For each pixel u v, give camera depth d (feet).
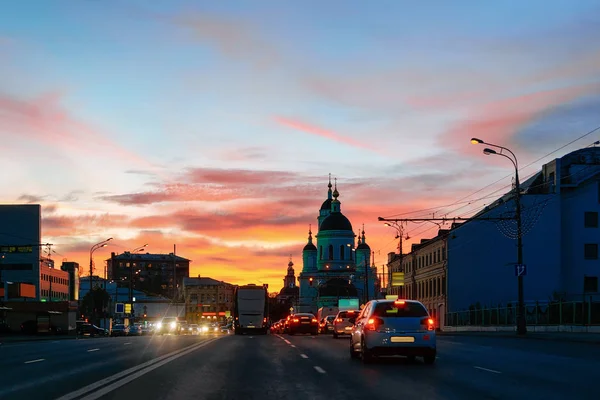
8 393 45.11
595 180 229.66
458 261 257.55
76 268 470.80
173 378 54.95
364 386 48.91
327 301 497.46
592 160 235.20
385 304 69.41
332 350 94.02
